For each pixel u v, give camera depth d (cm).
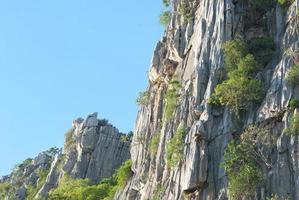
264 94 10538
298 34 10969
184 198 10031
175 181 10325
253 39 11719
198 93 11144
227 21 11838
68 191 18250
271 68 10962
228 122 10356
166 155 10975
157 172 11344
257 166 9662
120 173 13588
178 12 13512
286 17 11556
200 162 10031
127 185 12975
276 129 9925
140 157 12812
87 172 19912
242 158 9738
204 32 12012
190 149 10256
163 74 13225
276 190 9281
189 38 12800
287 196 9175
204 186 9931
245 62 10900
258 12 12300
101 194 16875
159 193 10788
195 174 9950
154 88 13588
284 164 9450
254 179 9381
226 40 11631
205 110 10669
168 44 13362
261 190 9338
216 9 12131
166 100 12200
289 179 9312
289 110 9938
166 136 11475
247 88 10525
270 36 11794
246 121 10381
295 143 9519
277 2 12088
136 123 13575
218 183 9819
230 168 9700
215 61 11344
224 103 10569
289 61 10525
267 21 12075
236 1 12281
